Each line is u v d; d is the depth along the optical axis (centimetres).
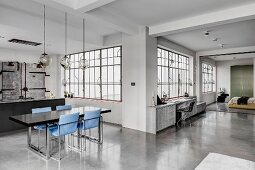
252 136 474
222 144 414
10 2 371
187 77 876
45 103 599
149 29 527
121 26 458
